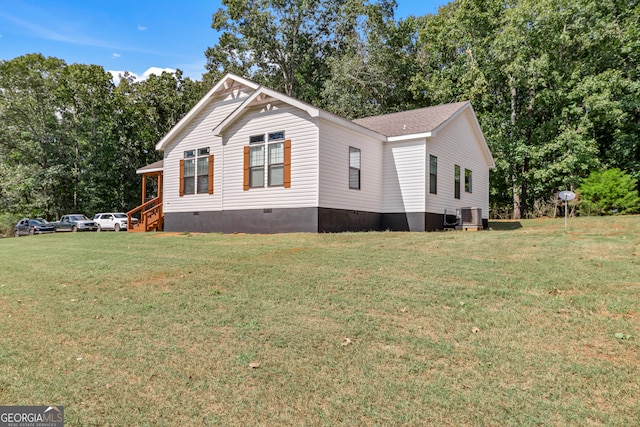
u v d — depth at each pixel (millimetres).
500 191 27062
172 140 17000
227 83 15219
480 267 6734
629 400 2822
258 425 2625
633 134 22359
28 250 12195
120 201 36438
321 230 12492
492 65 24031
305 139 12773
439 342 3861
